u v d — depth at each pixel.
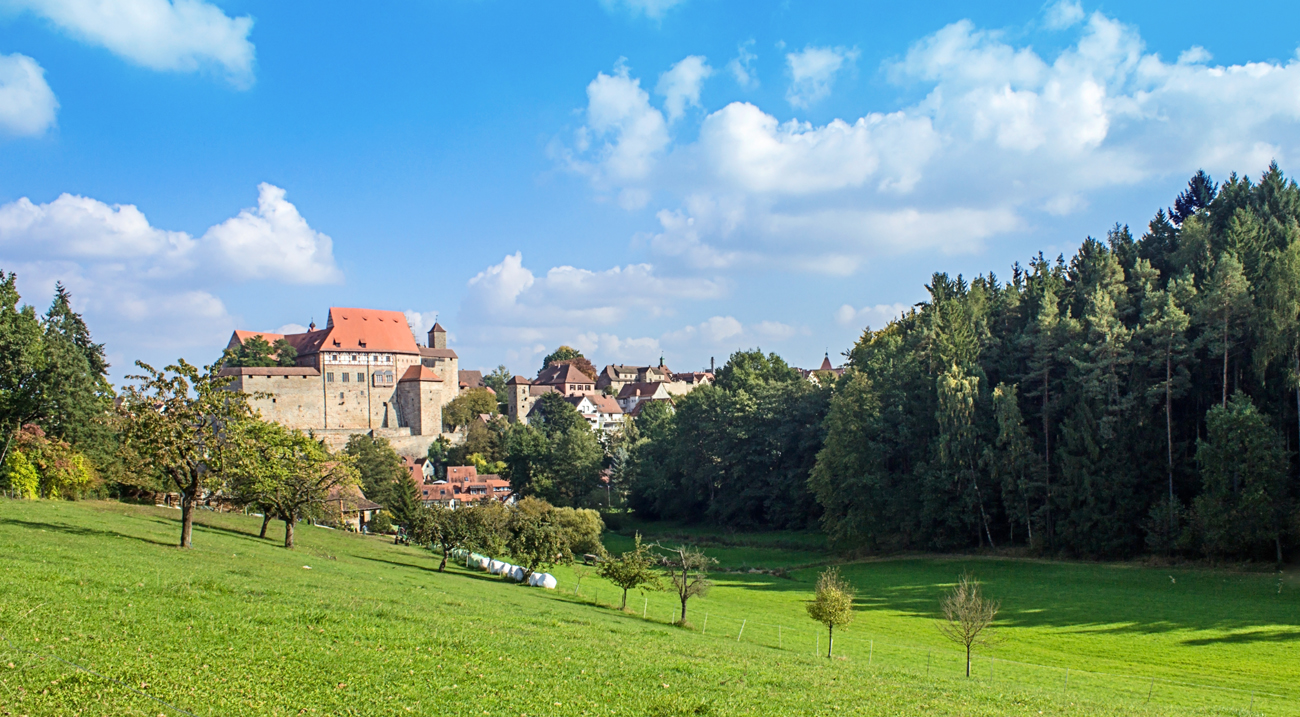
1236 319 73.12
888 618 59.84
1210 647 45.72
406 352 191.25
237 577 34.34
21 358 67.38
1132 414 75.81
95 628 20.62
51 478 67.12
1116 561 73.00
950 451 85.19
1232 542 64.62
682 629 46.47
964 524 86.88
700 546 108.38
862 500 88.94
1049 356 86.31
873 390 97.19
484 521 66.06
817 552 98.00
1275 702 34.34
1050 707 28.56
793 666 32.31
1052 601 61.78
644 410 174.88
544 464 141.12
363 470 120.25
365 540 78.12
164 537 48.31
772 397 120.69
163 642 20.41
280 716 16.33
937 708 25.92
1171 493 71.56
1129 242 106.38
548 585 62.31
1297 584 58.44
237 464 45.91
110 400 48.88
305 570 43.31
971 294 115.75
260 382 172.25
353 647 23.03
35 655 17.44
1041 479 81.12
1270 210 93.50
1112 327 78.25
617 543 112.62
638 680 24.33
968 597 43.47
